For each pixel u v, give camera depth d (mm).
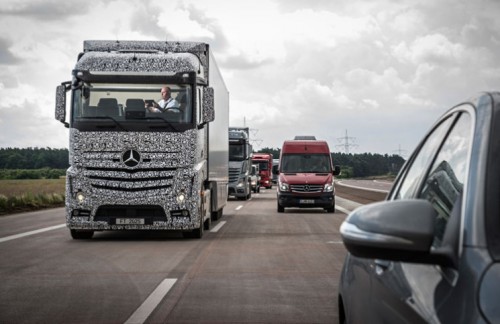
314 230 19234
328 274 10773
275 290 9289
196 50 18203
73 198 16016
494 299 2051
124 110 16094
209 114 16656
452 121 3320
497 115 2605
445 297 2236
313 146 30719
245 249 14312
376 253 2389
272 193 61500
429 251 2334
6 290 9195
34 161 153125
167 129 16031
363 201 42281
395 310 2674
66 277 10375
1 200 30219
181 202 15984
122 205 15953
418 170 3768
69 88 16500
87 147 16047
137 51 16875
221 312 7793
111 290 9219
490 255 2193
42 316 7508
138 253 13555
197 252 13750
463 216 2383
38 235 17453
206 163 18172
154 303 8297
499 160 2443
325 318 7461
